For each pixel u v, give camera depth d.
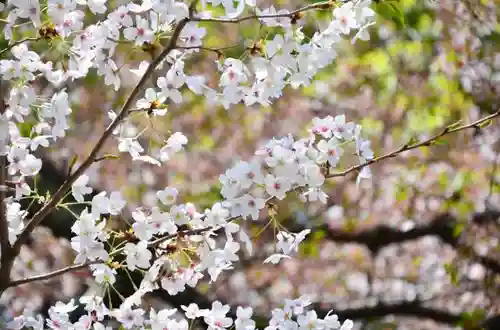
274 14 3.05
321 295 11.23
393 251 11.39
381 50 10.12
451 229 9.02
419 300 8.92
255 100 3.21
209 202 8.91
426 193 9.90
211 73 9.54
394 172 10.35
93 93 9.61
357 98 10.88
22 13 2.98
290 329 3.30
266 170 3.11
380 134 10.66
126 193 9.95
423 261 11.24
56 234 6.72
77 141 9.84
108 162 10.01
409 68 10.15
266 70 3.07
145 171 10.44
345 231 9.24
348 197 10.28
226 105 3.19
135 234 3.11
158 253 3.18
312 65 3.11
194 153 10.93
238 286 10.88
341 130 3.15
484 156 9.80
